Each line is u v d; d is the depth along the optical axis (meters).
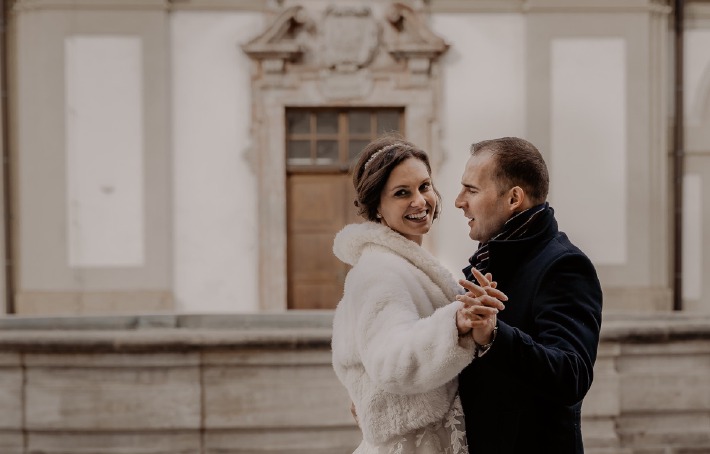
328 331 4.27
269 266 9.69
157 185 9.63
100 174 9.63
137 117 9.64
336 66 9.67
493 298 1.59
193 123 9.70
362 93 9.72
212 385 4.24
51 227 9.60
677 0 9.91
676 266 9.92
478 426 1.86
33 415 4.27
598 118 9.80
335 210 9.87
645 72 9.78
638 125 9.81
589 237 9.82
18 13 9.64
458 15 9.81
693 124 10.02
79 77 9.62
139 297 9.60
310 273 9.89
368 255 1.88
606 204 9.80
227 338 4.19
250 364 4.24
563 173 9.83
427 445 1.84
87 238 9.62
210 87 9.70
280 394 4.25
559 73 9.81
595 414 4.35
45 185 9.60
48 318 5.90
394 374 1.67
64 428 4.26
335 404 4.25
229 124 9.71
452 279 1.91
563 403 1.70
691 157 10.02
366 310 1.76
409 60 9.70
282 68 9.65
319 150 9.89
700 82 10.02
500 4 9.78
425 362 1.63
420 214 1.93
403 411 1.81
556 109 9.80
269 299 9.69
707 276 10.00
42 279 9.62
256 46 9.55
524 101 9.80
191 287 9.70
